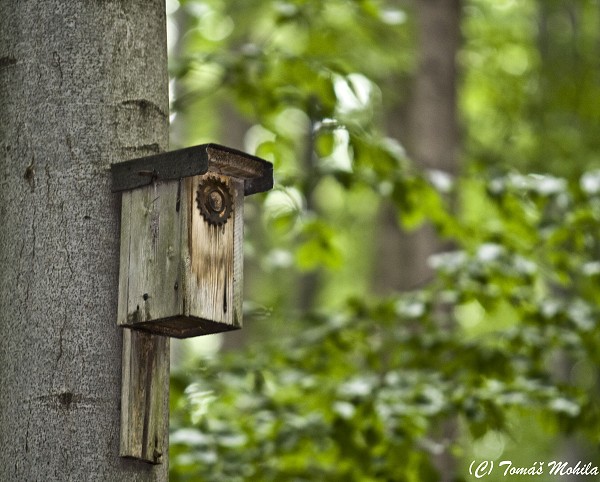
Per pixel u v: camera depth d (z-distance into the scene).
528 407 10.19
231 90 11.20
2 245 6.18
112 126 6.29
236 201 6.49
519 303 10.84
